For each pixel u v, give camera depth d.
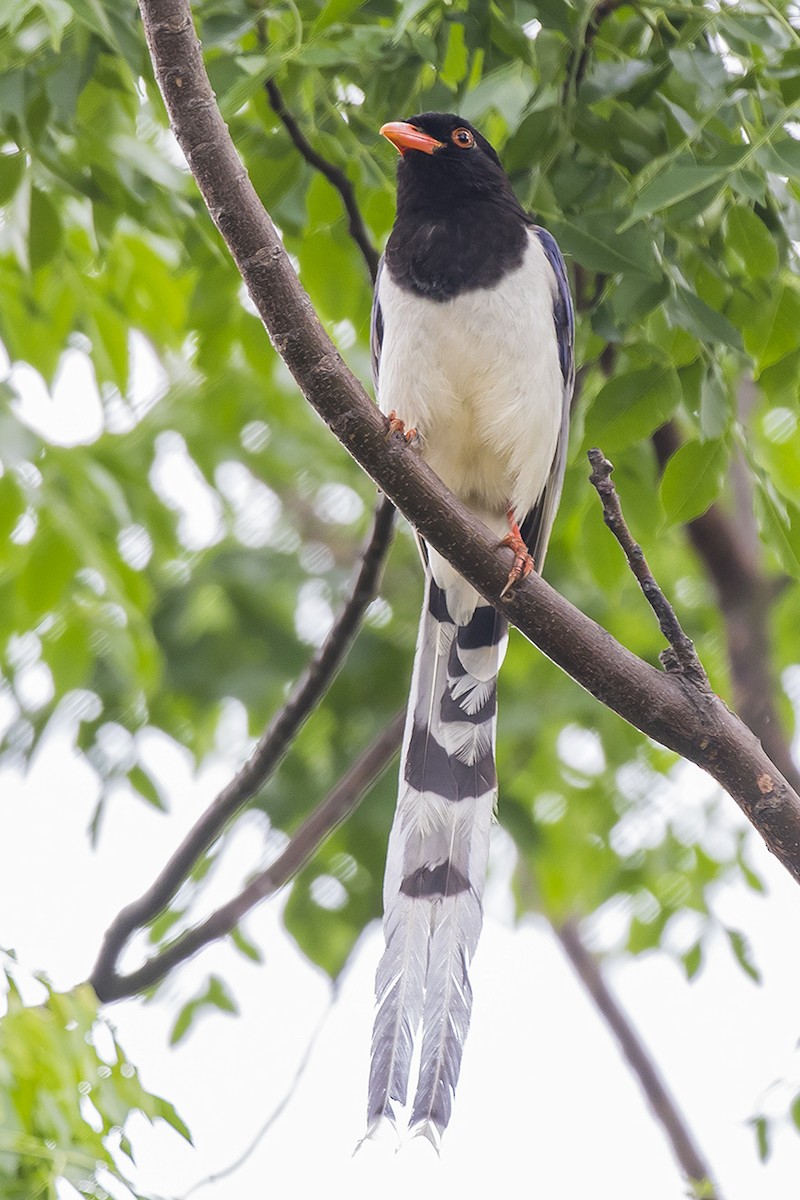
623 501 9.51
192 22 6.74
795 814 6.60
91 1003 7.69
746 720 10.55
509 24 8.20
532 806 13.25
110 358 11.44
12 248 10.99
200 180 6.75
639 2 8.31
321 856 12.35
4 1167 6.98
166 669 12.81
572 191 8.25
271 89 8.45
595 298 9.36
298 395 13.59
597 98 7.99
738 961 12.66
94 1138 7.30
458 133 9.44
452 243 9.31
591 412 8.29
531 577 7.09
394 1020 7.36
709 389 8.26
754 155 7.29
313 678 9.30
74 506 11.11
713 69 7.85
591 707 12.95
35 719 12.36
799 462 12.29
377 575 9.05
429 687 9.09
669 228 8.31
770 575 13.11
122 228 11.39
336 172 8.74
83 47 8.45
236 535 13.84
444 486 7.15
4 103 8.49
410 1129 6.88
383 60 8.61
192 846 9.55
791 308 8.28
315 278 9.85
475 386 9.26
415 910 8.00
